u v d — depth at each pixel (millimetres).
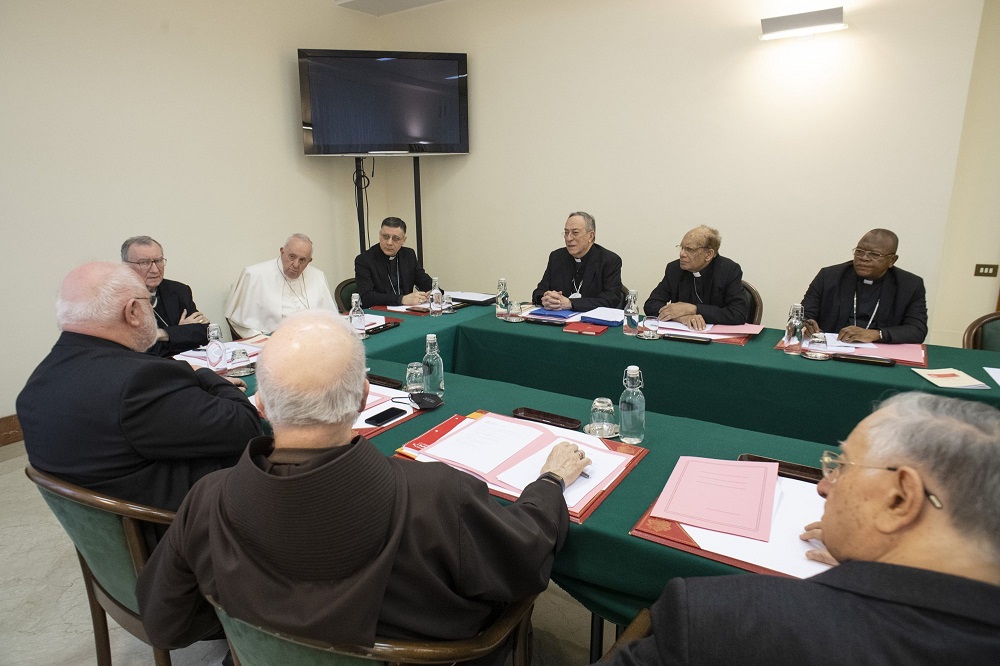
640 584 993
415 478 821
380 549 751
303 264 3008
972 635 485
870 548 603
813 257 3648
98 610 1388
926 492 560
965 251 3537
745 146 3709
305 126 4125
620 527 1019
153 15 3373
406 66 4297
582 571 1053
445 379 1916
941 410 594
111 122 3248
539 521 960
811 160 3541
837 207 3527
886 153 3344
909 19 3152
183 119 3588
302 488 708
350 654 767
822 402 1914
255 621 753
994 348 2320
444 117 4480
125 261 2697
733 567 893
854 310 2605
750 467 1173
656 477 1203
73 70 3064
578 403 1672
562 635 1688
